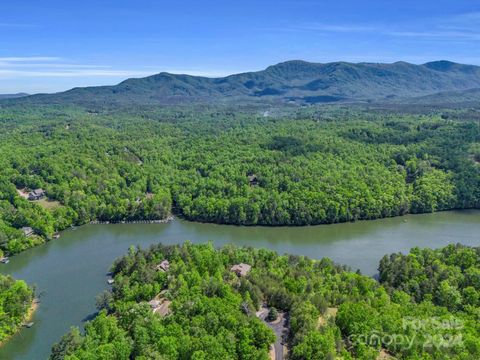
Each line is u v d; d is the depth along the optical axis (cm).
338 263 17050
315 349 9894
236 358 9975
